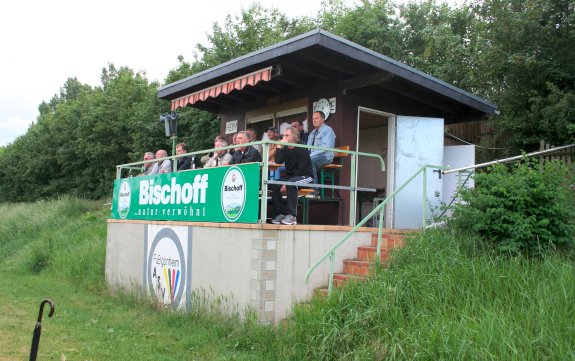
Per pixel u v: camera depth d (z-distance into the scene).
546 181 6.45
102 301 9.80
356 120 9.21
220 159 9.03
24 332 7.21
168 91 10.81
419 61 18.08
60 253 14.40
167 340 6.84
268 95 10.65
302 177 7.28
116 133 27.81
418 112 10.24
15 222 19.67
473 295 5.30
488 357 4.22
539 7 12.12
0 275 13.83
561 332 4.42
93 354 6.16
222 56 20.59
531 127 12.34
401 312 5.33
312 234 7.12
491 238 6.47
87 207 20.55
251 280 6.73
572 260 5.99
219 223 7.47
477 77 14.84
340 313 5.68
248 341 6.29
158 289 9.08
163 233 9.02
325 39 7.62
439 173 9.45
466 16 18.77
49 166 33.34
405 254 6.55
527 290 5.24
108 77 56.75
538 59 12.35
